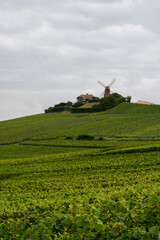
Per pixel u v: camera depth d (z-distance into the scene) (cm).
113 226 1098
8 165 4650
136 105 14812
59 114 16088
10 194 2586
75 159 4703
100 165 3962
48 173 3828
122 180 2945
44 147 7288
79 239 1120
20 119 15512
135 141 6975
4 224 1425
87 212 1236
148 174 3095
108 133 8894
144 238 1055
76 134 9206
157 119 10456
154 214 1186
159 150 4653
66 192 2342
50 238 1199
